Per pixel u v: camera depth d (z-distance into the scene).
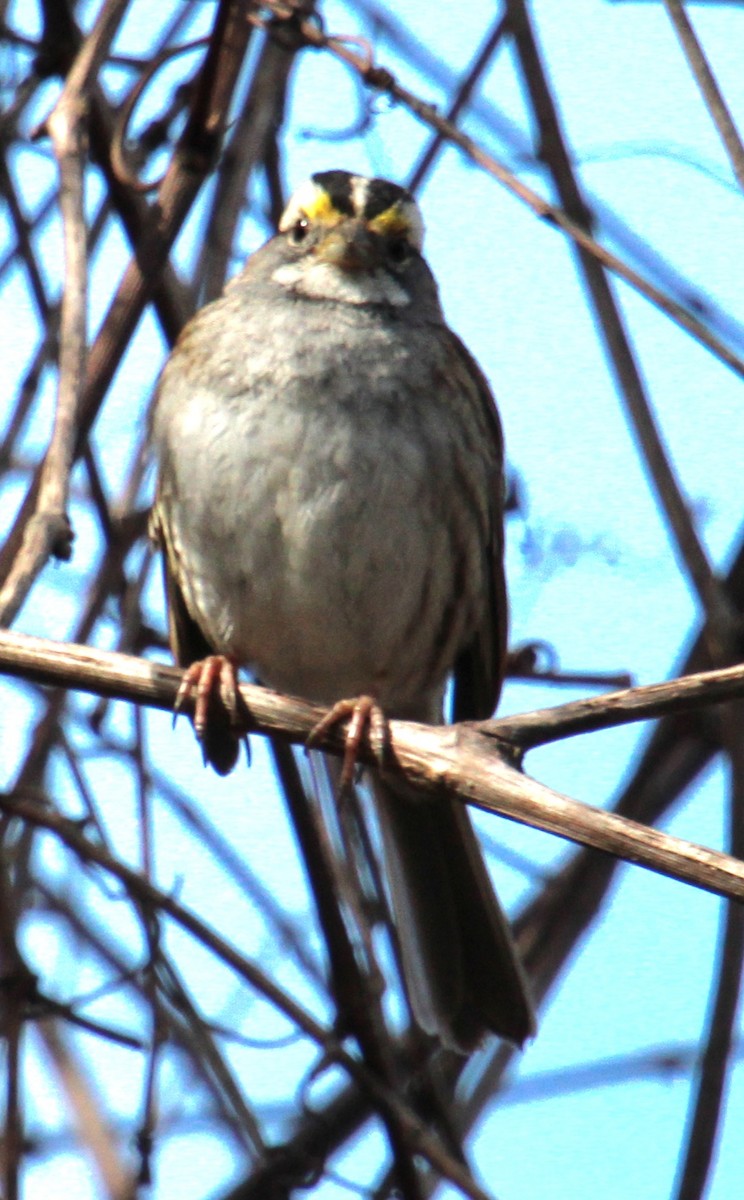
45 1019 8.17
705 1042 7.55
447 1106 8.41
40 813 7.60
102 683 6.47
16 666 6.48
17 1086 7.39
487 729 5.83
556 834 5.45
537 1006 8.45
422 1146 7.52
